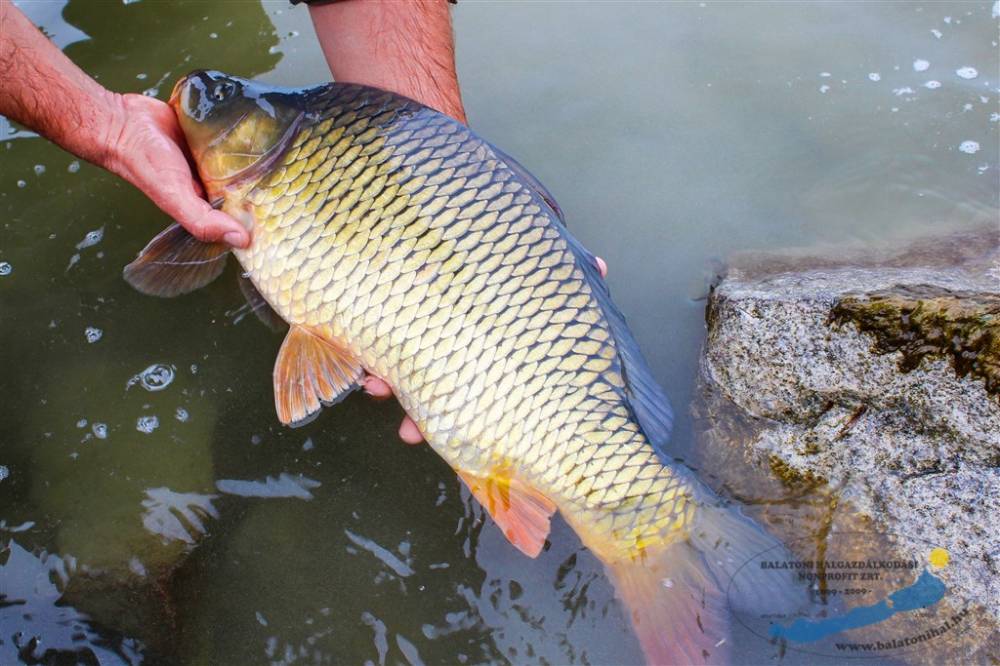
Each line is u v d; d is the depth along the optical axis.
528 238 0.88
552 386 0.85
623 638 0.84
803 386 0.91
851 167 1.10
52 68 0.94
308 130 0.93
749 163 1.11
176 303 1.02
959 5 1.25
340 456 0.93
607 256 1.04
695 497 0.85
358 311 0.89
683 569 0.83
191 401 0.96
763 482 0.88
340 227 0.90
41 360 0.98
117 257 1.05
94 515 0.90
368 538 0.89
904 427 0.87
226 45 1.23
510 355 0.86
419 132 0.91
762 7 1.27
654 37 1.24
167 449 0.93
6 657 0.84
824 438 0.89
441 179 0.89
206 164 0.96
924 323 0.88
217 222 0.93
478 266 0.87
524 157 1.12
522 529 0.85
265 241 0.93
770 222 1.06
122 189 1.10
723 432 0.91
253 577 0.88
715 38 1.23
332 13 1.06
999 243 0.99
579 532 0.85
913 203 1.07
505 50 1.22
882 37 1.22
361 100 0.94
